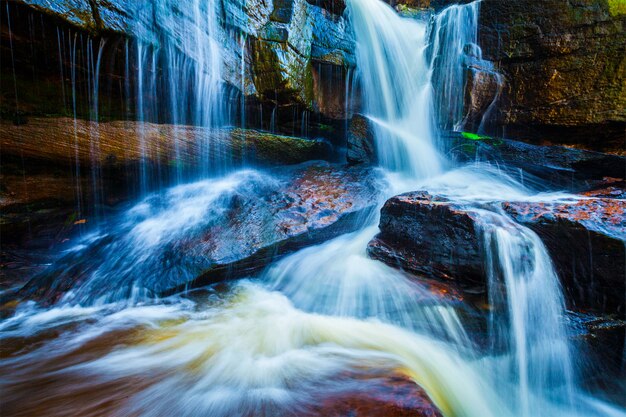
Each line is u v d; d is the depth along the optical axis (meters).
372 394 2.37
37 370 2.90
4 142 5.86
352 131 7.84
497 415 3.20
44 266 5.73
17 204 6.39
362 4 9.07
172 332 3.62
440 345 3.44
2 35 4.45
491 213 4.08
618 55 6.16
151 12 5.44
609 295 3.41
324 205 6.02
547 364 3.53
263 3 6.96
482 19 7.15
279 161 8.66
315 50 8.12
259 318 3.96
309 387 2.61
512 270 3.67
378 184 6.81
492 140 6.76
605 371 3.37
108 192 7.44
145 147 6.83
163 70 5.89
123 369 2.95
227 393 2.60
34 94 5.35
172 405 2.46
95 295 4.32
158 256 4.93
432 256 4.30
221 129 7.28
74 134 6.10
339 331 3.68
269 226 5.41
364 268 4.62
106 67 5.38
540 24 6.66
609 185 5.49
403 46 9.48
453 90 7.37
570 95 6.62
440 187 6.06
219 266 4.73
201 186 7.41
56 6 4.44
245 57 6.93
